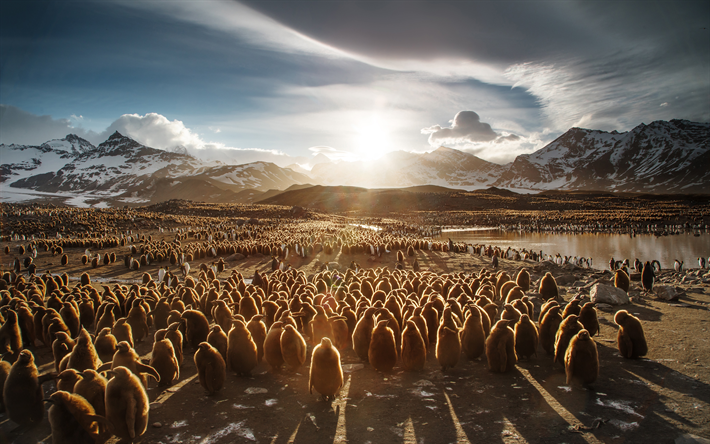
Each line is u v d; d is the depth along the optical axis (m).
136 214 97.06
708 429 7.23
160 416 8.29
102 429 7.31
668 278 26.98
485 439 7.16
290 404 8.80
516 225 113.00
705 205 156.62
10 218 79.06
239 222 97.62
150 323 16.72
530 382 9.66
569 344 9.44
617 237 78.69
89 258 41.59
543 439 7.11
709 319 14.34
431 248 46.69
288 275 24.33
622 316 10.88
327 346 8.73
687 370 9.91
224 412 8.45
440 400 8.80
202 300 18.08
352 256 41.81
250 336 10.67
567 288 22.62
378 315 11.77
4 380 8.47
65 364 9.45
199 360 9.22
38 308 13.79
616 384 9.26
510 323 11.84
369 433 7.48
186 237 63.50
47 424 8.16
